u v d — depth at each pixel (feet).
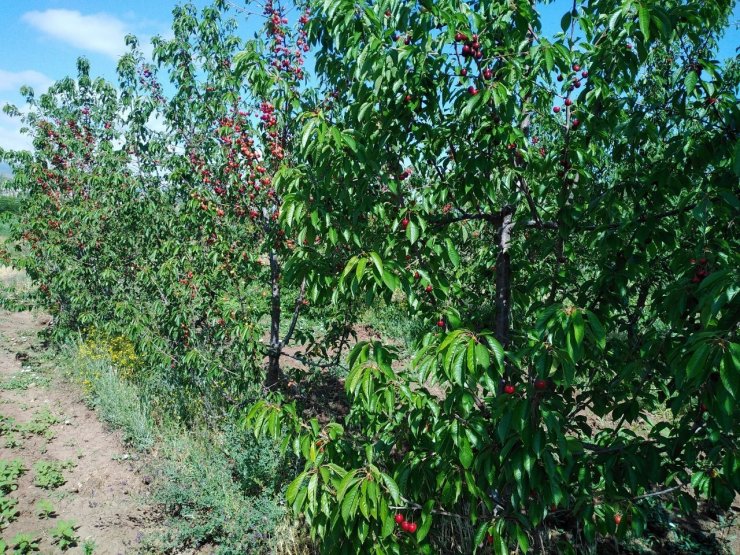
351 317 16.33
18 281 44.57
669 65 10.05
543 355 6.31
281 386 17.81
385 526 7.21
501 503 9.14
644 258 7.75
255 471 14.49
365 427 10.67
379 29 7.25
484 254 11.44
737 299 6.06
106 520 14.06
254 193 15.03
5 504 14.49
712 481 7.11
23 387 23.54
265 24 13.91
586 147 8.19
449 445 7.70
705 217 6.53
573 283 9.18
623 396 9.06
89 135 27.22
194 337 17.33
